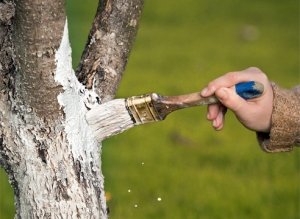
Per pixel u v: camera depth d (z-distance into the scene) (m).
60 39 2.94
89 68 3.31
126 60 3.37
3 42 3.07
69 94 3.08
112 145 9.30
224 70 13.77
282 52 15.53
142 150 9.25
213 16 18.94
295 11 19.48
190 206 7.48
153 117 3.16
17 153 3.13
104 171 8.38
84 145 3.17
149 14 19.03
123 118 3.18
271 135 3.20
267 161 9.03
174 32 17.34
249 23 18.33
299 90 3.29
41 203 3.14
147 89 12.03
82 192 3.14
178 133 9.94
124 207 7.21
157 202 7.53
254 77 3.13
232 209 7.51
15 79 3.06
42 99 3.03
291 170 8.74
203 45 16.08
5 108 3.10
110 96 3.32
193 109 10.98
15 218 3.27
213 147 9.55
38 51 2.92
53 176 3.12
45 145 3.11
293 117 3.17
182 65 14.05
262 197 7.86
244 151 9.43
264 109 3.14
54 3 2.85
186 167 8.73
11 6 3.01
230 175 8.52
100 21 3.34
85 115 3.19
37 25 2.87
